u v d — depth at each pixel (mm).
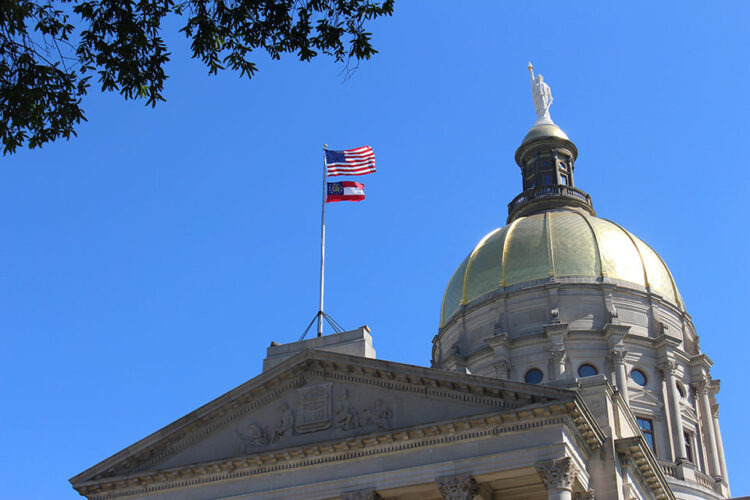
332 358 51906
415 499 51281
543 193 94000
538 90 102688
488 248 88250
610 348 78562
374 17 25875
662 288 84812
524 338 79750
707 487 76438
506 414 47062
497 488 51469
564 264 83688
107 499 53656
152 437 53844
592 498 48594
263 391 53312
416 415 49594
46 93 24703
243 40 26172
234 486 51625
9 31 24109
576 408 46500
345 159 66938
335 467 49969
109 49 24984
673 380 79062
